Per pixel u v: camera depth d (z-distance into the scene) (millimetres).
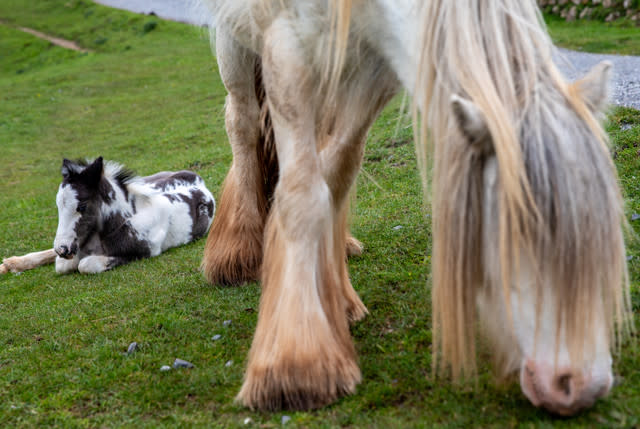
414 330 3527
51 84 22969
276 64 2947
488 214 2215
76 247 5812
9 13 43469
